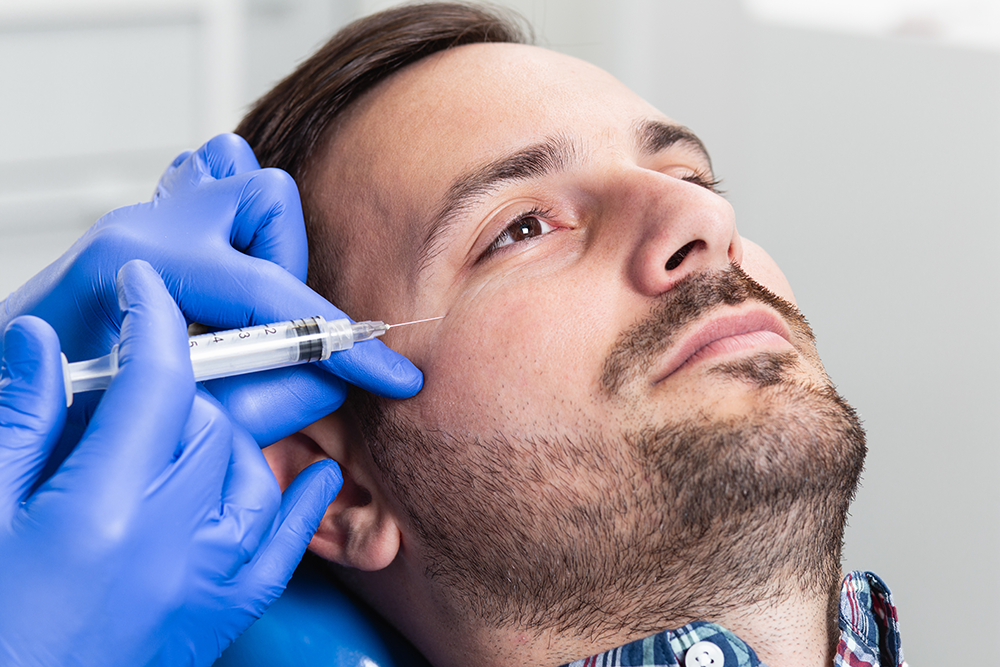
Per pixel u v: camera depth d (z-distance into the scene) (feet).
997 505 6.12
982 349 6.25
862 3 6.86
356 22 4.81
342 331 3.23
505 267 3.50
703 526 3.06
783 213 7.53
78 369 2.98
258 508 3.04
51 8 8.38
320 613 4.00
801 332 3.59
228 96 8.98
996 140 6.14
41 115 8.67
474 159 3.60
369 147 3.87
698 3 7.98
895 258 6.75
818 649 3.44
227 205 3.61
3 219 8.77
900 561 6.59
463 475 3.35
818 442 3.07
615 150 3.69
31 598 2.54
